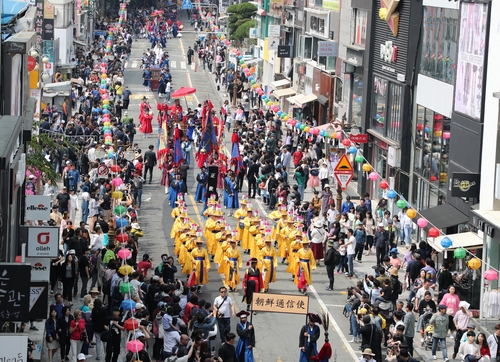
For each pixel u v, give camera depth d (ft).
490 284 134.92
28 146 136.77
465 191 144.77
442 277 133.39
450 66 166.30
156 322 113.80
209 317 112.78
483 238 136.98
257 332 127.95
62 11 339.77
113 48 438.81
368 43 214.69
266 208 197.57
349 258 153.28
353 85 234.17
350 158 211.82
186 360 102.27
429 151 176.45
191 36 570.05
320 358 108.88
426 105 177.78
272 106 219.41
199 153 202.18
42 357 114.32
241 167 208.74
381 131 205.57
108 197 168.35
